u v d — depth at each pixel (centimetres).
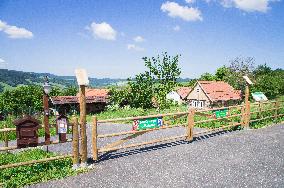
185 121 1758
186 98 5147
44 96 754
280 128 1461
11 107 5259
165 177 743
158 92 3406
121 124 2084
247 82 1425
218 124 1561
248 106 1436
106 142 1295
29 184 683
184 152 995
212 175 759
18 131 711
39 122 737
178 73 3450
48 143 756
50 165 809
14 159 942
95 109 4916
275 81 4216
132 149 1043
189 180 722
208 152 994
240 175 761
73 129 788
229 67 5328
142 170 798
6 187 656
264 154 970
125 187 674
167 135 1395
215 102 4541
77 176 746
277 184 698
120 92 4359
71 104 4759
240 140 1185
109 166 834
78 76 795
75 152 794
